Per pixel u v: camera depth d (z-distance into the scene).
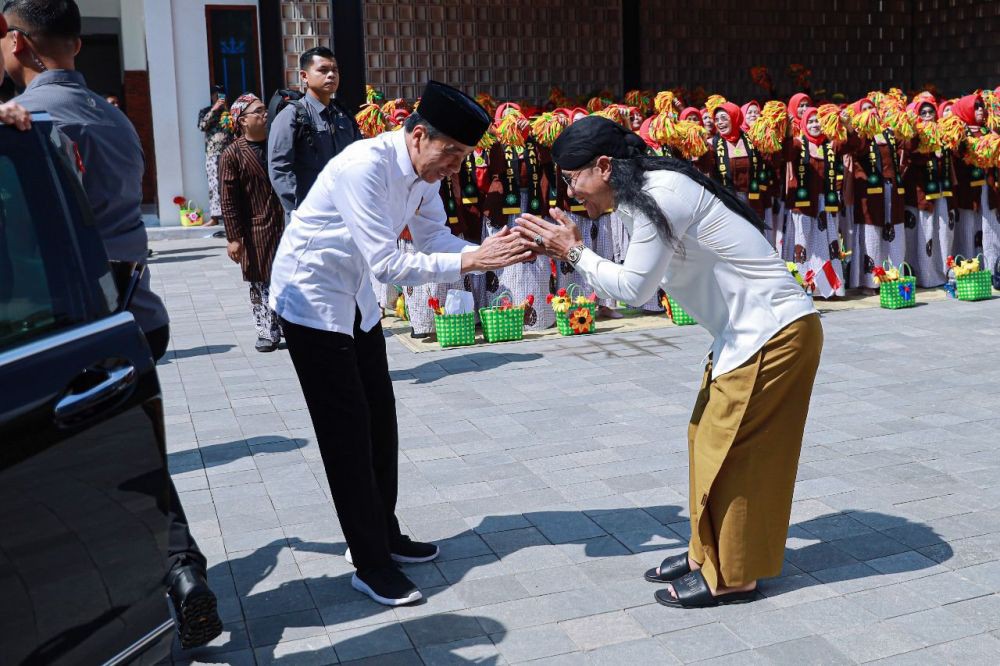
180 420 5.67
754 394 3.17
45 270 2.38
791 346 3.16
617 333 7.62
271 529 4.09
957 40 14.83
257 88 15.20
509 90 12.52
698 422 3.36
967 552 3.71
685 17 13.48
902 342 7.05
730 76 13.94
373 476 3.47
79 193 2.57
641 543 3.87
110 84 17.81
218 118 14.62
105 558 2.38
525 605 3.41
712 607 3.36
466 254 3.27
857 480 4.46
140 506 2.50
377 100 8.77
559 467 4.72
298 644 3.18
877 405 5.58
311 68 6.66
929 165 8.79
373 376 3.60
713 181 3.21
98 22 16.89
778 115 7.99
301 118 6.61
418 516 4.18
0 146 2.38
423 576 3.65
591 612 3.35
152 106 14.82
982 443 4.91
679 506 4.22
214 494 4.49
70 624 2.26
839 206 8.34
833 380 6.12
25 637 2.13
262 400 6.07
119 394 2.45
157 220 15.66
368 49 11.72
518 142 7.42
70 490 2.27
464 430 5.32
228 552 3.88
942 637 3.12
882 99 9.00
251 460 4.95
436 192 3.68
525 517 4.15
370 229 3.23
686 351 6.98
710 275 3.21
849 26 14.62
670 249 3.14
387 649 3.14
